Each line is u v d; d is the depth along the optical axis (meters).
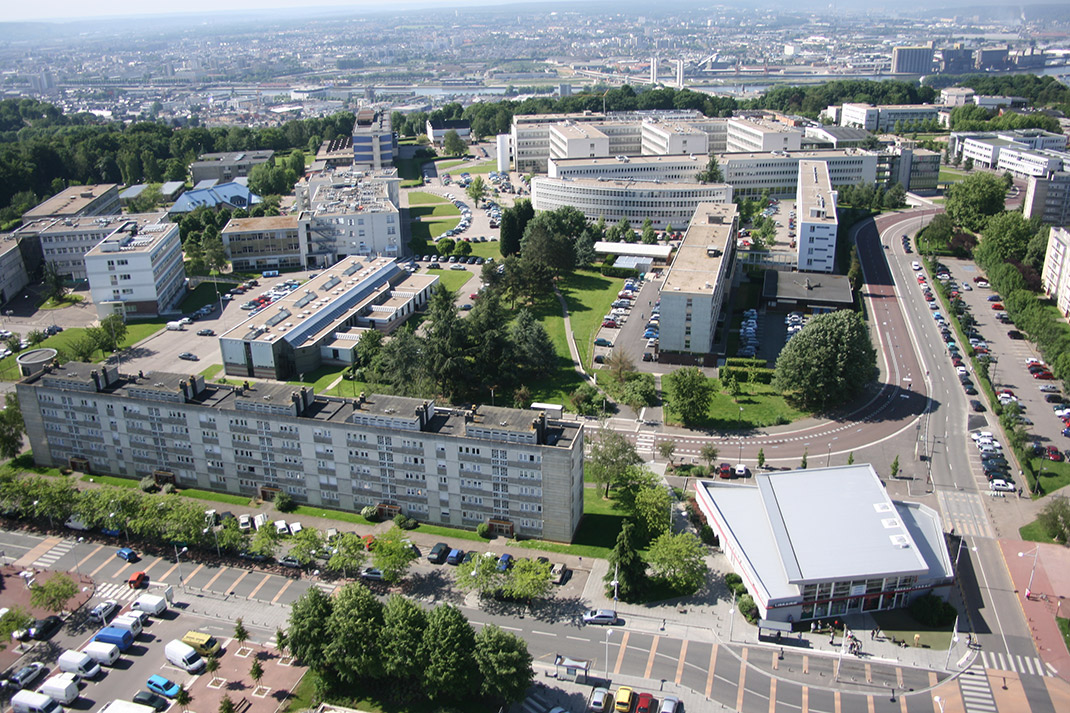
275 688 173.00
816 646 182.25
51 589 188.38
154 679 171.75
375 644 170.62
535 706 167.50
